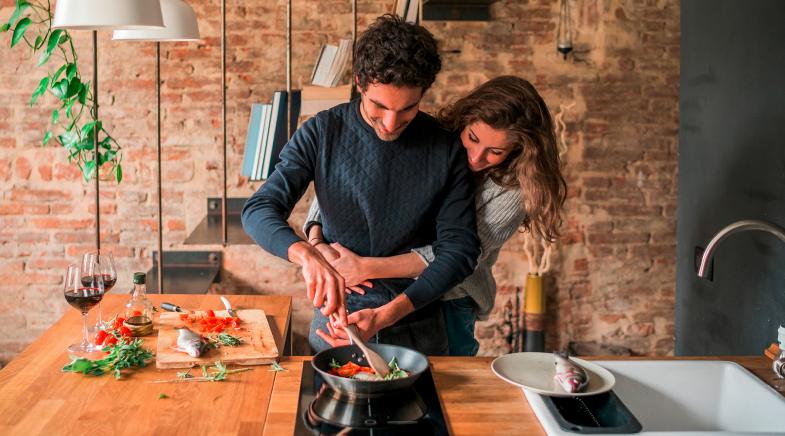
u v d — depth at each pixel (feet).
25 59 12.75
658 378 5.58
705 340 8.42
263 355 5.63
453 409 4.84
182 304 7.13
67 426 4.58
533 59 13.41
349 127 6.12
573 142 13.64
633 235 13.94
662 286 14.12
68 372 5.42
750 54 7.37
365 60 5.24
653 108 13.65
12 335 13.44
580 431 4.41
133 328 6.11
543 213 6.26
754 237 7.36
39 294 13.35
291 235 5.69
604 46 13.42
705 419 5.53
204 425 4.62
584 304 14.07
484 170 6.43
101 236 13.30
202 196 13.33
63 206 13.17
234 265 13.60
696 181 8.55
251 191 13.41
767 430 5.09
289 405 4.91
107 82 12.89
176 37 8.68
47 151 13.01
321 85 11.75
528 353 5.65
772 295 7.07
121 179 12.13
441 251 6.05
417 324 6.27
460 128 6.24
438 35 13.26
